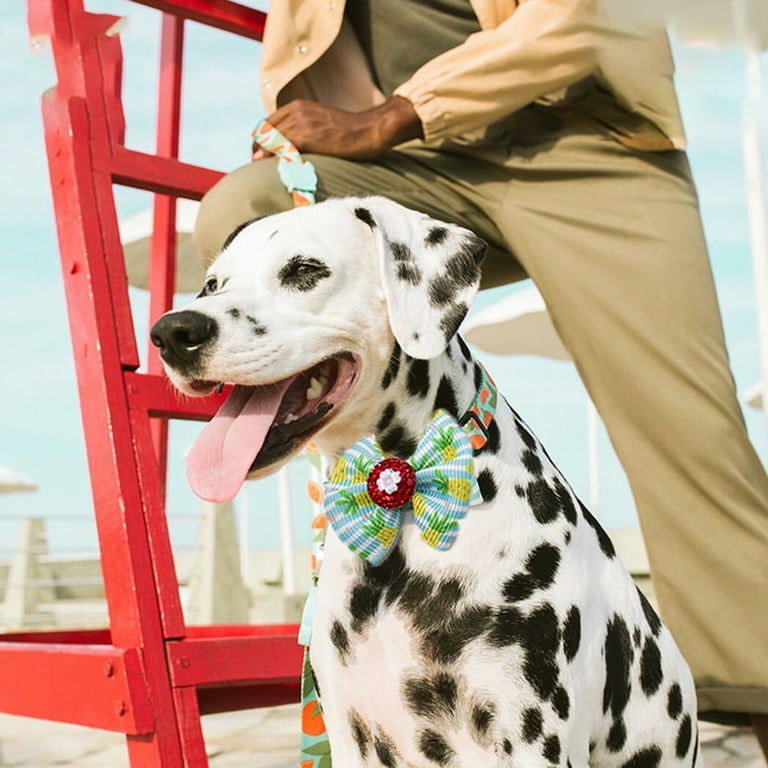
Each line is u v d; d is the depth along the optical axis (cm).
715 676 292
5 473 1085
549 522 208
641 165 300
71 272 268
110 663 236
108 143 280
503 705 194
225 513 750
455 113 288
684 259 296
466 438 206
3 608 909
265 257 212
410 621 200
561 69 286
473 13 320
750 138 393
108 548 248
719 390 292
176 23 402
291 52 309
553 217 303
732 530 290
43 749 452
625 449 299
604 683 208
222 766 409
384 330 211
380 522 201
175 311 201
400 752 208
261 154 309
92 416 256
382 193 303
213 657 244
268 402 205
